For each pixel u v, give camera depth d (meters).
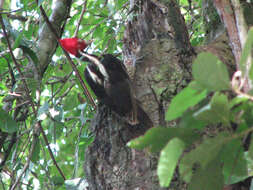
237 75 3.48
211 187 3.89
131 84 6.87
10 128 7.25
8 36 8.28
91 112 10.05
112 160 6.56
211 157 3.40
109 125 6.87
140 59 7.24
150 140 3.69
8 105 8.81
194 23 10.48
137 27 7.84
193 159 3.43
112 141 6.67
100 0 11.59
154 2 7.72
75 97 9.94
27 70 8.54
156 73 6.95
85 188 7.20
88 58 7.69
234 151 3.65
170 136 3.64
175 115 3.50
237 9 5.80
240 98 3.29
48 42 8.83
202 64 3.27
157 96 6.73
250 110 3.47
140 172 6.25
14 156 8.38
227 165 3.84
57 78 10.59
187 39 7.52
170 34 7.42
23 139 10.63
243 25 5.70
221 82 3.28
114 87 6.91
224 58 7.61
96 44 11.22
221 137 3.37
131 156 6.42
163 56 7.13
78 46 8.02
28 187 8.56
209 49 7.79
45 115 7.78
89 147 6.95
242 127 3.45
